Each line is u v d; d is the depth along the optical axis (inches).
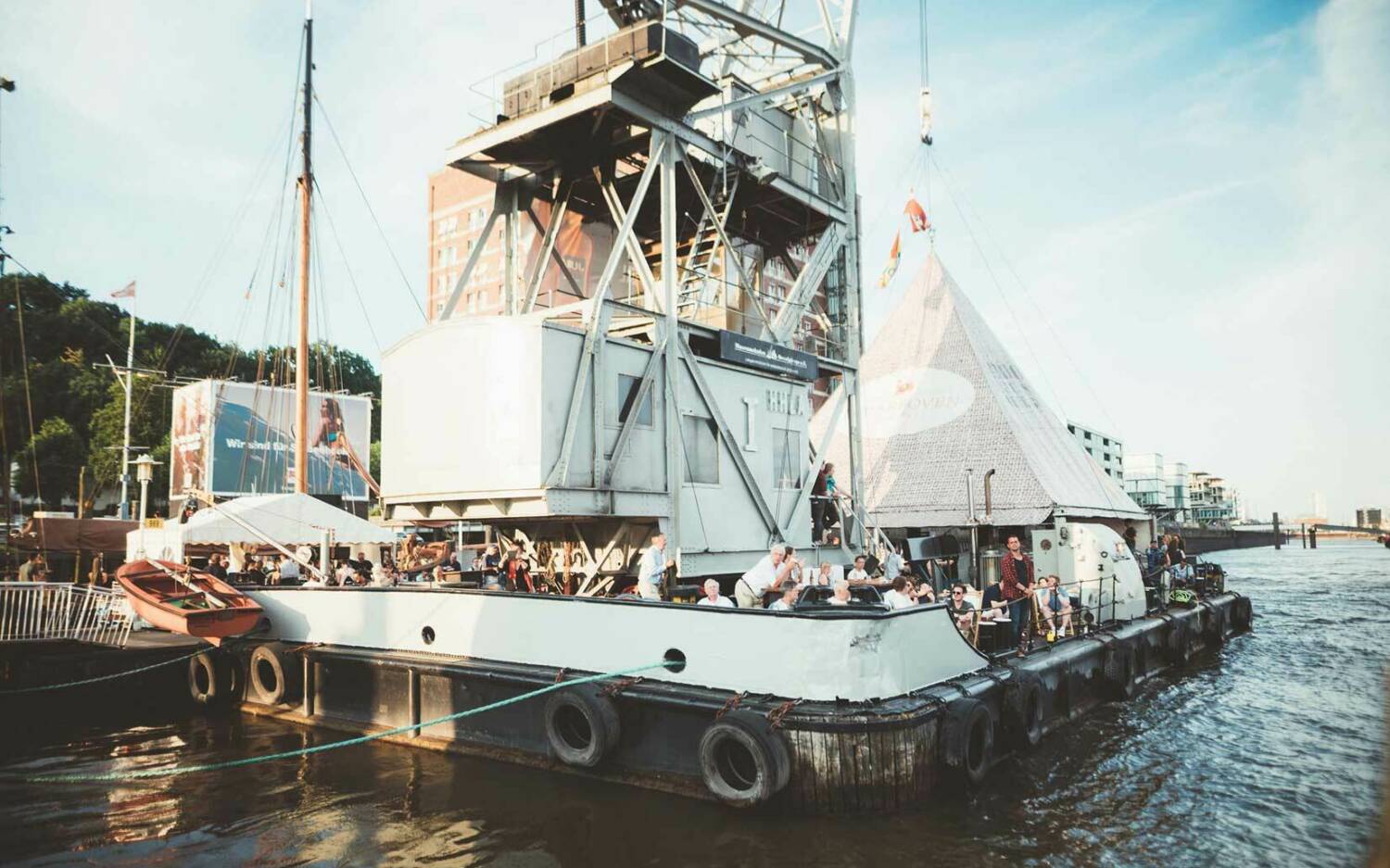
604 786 409.4
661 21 600.1
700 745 378.0
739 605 490.9
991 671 463.5
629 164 742.5
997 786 413.1
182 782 448.8
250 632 626.2
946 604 431.8
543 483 534.3
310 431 2028.8
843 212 831.7
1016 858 327.9
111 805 414.0
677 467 621.0
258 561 903.1
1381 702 641.6
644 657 422.6
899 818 356.8
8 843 364.5
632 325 674.8
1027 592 552.7
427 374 595.8
